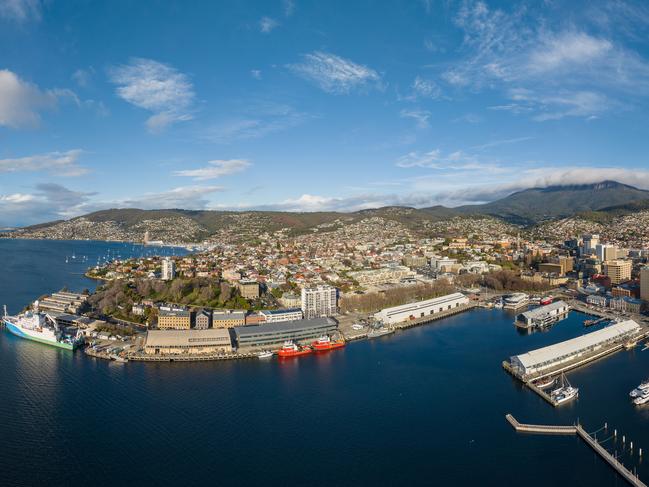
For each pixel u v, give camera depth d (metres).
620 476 194.25
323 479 190.38
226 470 195.12
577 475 195.12
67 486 183.25
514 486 187.75
